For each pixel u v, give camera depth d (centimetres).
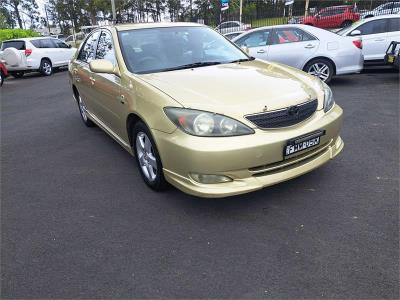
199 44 423
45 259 270
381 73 970
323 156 324
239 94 300
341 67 773
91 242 287
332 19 2009
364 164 395
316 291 223
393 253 252
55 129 624
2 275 256
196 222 303
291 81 336
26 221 325
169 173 308
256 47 826
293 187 350
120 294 231
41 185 397
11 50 1427
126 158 459
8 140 578
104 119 470
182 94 302
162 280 241
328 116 323
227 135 274
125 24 445
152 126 309
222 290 229
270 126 287
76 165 448
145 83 333
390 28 901
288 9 2081
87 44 536
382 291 221
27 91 1119
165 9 3881
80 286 240
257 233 283
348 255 252
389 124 529
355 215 299
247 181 285
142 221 311
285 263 249
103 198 356
